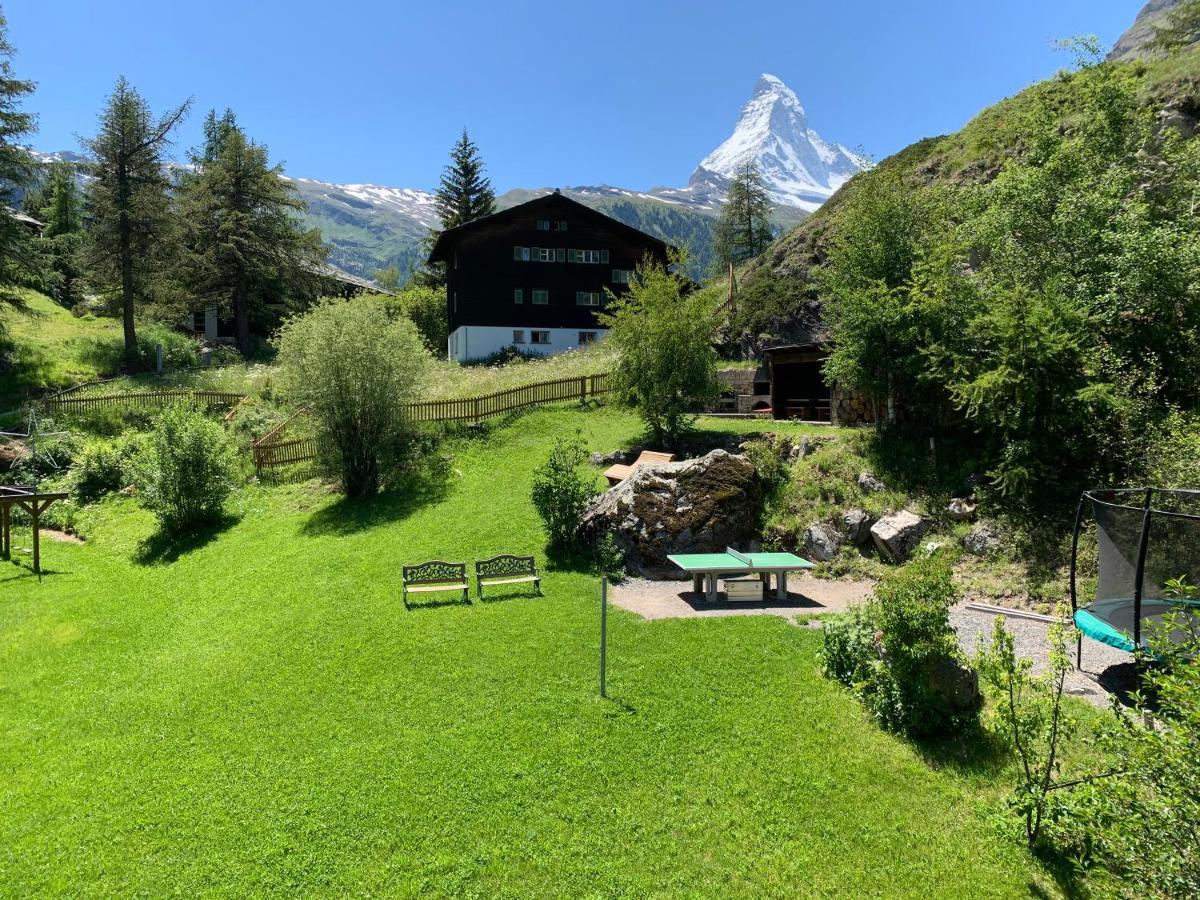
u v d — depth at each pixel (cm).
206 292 4456
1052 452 1416
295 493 2303
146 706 1070
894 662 895
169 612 1538
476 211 5934
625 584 1505
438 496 2044
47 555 2066
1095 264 1622
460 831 736
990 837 693
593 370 2922
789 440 1945
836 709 936
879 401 1861
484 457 2270
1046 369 1402
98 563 1981
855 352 1806
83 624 1494
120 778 873
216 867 702
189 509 2105
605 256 4659
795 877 659
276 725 978
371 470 2178
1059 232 1698
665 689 1003
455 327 4697
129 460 2597
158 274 3856
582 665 1091
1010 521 1415
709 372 2109
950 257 1748
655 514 1578
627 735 895
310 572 1628
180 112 3772
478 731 922
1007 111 3164
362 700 1030
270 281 4859
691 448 2084
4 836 769
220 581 1681
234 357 4309
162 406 2995
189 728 988
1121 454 1362
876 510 1591
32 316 3588
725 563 1371
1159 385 1447
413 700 1017
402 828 743
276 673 1140
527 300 4550
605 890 649
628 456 2094
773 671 1050
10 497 1934
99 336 4081
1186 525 925
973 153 3103
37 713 1088
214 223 4406
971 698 872
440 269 6119
